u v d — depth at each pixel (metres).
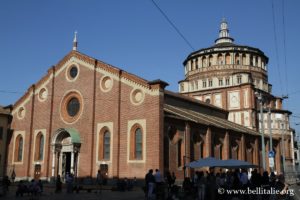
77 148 43.62
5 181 31.25
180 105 57.22
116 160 40.50
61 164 45.50
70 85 46.62
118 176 40.09
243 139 56.94
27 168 47.56
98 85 44.06
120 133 41.06
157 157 37.56
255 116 71.00
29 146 48.31
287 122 74.94
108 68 43.47
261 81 77.94
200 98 76.94
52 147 45.84
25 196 31.09
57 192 34.84
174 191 29.08
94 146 42.72
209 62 78.62
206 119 54.50
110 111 42.28
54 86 48.22
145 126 39.22
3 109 53.03
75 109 45.88
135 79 40.91
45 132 47.38
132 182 38.75
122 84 42.03
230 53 77.44
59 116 46.69
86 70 45.56
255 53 78.50
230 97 73.31
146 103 39.69
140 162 38.78
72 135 43.53
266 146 65.44
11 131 50.72
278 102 80.25
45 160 46.12
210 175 26.00
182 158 42.47
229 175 30.22
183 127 43.50
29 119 49.34
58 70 48.44
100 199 27.69
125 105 41.28
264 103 75.94
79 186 37.22
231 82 75.06
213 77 77.00
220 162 27.95
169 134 41.31
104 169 41.28
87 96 44.66
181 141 43.06
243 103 71.38
